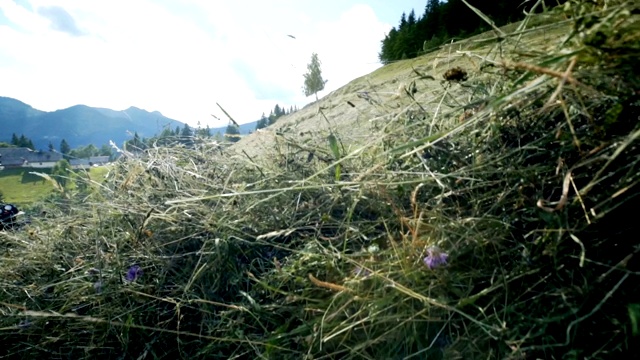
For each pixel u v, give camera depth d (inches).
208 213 70.1
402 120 74.7
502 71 54.7
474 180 49.9
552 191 43.5
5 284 75.5
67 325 64.5
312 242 55.4
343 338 44.6
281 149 90.7
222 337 53.7
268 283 55.4
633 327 29.5
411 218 52.1
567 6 44.3
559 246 39.1
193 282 61.5
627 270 32.9
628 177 37.0
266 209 69.5
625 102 38.9
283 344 48.1
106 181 104.0
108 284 64.6
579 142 40.4
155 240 70.4
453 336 41.8
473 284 43.4
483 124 55.2
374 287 46.8
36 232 94.3
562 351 35.4
